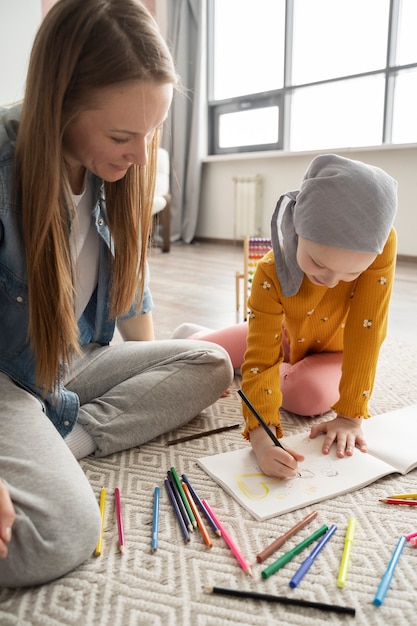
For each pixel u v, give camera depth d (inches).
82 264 38.6
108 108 27.3
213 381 43.4
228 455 38.0
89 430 38.4
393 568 26.4
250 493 33.2
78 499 27.1
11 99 144.6
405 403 48.1
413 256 127.7
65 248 32.2
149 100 27.8
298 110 152.6
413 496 32.7
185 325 62.7
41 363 32.7
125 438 39.1
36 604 24.9
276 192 156.3
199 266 130.3
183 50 165.5
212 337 56.3
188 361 42.7
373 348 39.1
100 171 30.9
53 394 34.8
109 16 26.8
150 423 40.2
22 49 143.8
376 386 52.2
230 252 155.3
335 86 141.9
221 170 171.0
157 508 31.8
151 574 26.7
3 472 26.7
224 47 169.2
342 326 47.5
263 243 80.0
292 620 23.7
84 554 26.8
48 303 31.8
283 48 152.6
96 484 35.1
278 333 40.2
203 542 29.2
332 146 146.7
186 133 172.9
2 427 29.2
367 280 38.9
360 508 32.1
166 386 41.3
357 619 23.7
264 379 38.5
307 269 34.4
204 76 168.4
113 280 39.4
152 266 131.0
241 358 55.8
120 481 35.5
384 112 130.5
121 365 43.2
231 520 31.0
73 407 36.3
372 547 28.6
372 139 136.7
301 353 49.0
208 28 168.2
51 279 31.4
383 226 32.4
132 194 36.3
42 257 30.8
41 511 25.6
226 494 33.7
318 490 33.4
